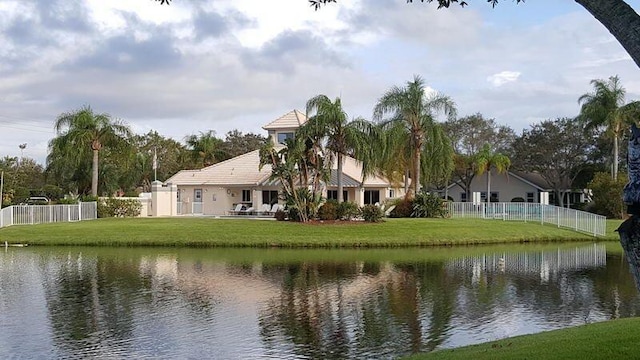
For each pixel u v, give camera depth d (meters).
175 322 14.25
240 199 50.47
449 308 15.92
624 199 5.50
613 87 52.47
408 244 31.97
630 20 5.30
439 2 9.08
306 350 11.95
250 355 11.62
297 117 51.22
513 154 72.94
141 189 77.25
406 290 18.59
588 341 9.66
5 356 11.50
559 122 66.44
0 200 42.69
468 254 28.48
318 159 37.72
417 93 42.19
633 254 5.41
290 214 37.16
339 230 33.72
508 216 41.44
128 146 47.75
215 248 30.39
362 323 14.21
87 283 19.53
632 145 5.46
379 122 42.78
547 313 15.38
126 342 12.50
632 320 12.19
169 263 24.55
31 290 18.28
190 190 51.69
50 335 13.05
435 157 43.47
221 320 14.46
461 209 43.06
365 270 22.88
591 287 19.31
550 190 65.12
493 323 14.25
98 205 43.25
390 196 55.16
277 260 25.73
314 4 9.54
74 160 46.41
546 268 23.78
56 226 35.47
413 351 11.86
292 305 16.25
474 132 76.81
